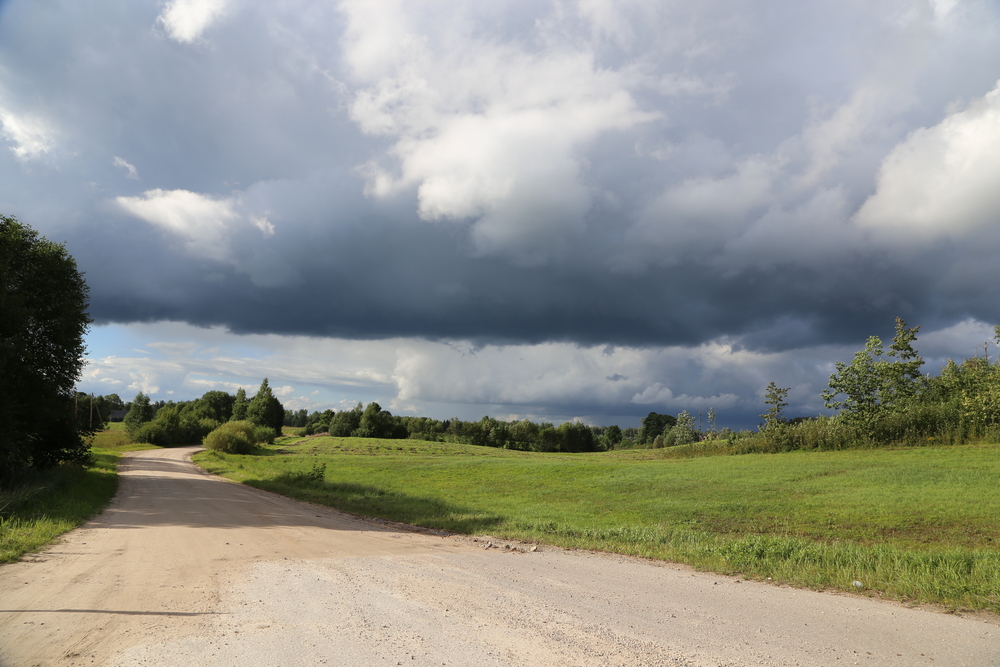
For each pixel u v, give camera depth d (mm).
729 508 20641
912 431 40344
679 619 5914
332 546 11156
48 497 17922
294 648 4691
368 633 5164
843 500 20703
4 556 8773
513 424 129000
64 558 9078
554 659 4555
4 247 23359
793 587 7926
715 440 62594
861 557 9648
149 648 4633
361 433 126750
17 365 22750
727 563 9688
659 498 24516
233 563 8789
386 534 13977
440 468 46344
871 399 43438
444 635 5156
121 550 10031
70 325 26062
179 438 104500
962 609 6492
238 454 75812
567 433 122812
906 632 5527
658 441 113938
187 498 23266
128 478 34938
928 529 15469
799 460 35500
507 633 5254
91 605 6043
